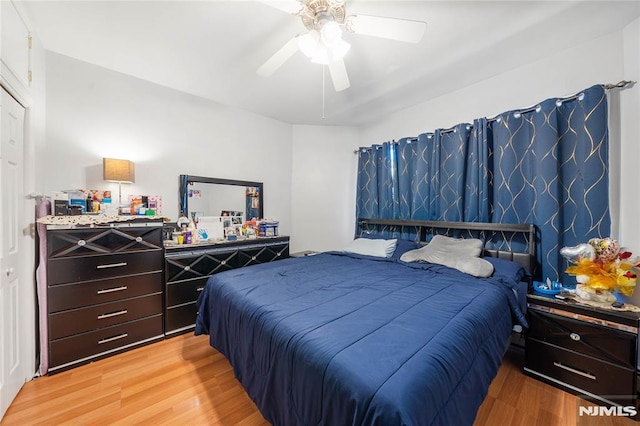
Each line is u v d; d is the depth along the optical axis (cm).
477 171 251
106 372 182
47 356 177
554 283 190
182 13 168
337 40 144
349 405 81
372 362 90
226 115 322
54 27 182
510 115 228
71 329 186
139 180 260
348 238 391
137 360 198
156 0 156
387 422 71
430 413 79
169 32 187
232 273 205
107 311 201
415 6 159
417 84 261
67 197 196
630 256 160
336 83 190
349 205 391
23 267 167
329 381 89
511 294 176
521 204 225
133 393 161
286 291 165
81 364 189
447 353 99
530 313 178
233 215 329
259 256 305
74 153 224
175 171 284
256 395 127
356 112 339
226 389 166
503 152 232
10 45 148
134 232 214
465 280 188
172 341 229
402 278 196
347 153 390
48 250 177
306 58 217
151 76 252
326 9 137
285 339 112
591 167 186
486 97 252
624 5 158
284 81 259
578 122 194
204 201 304
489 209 246
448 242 245
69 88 221
